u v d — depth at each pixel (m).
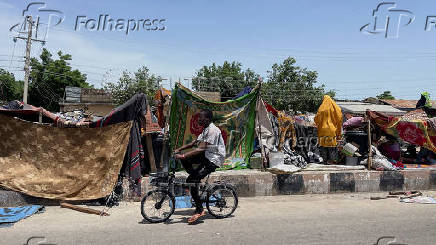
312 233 4.98
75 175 6.91
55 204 6.78
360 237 4.79
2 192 6.51
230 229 5.20
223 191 6.02
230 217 5.95
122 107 7.07
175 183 5.82
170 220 5.76
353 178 8.37
